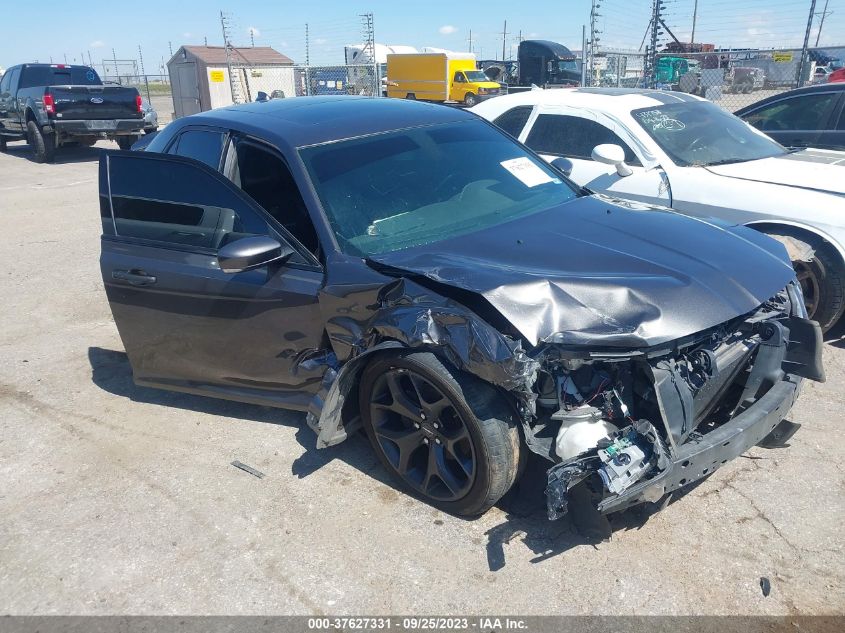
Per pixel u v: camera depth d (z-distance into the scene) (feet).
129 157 13.21
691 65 50.42
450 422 10.01
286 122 13.05
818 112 23.54
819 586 8.96
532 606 8.87
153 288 12.84
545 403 9.22
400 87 107.55
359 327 10.44
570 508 9.95
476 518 10.45
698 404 9.68
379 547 10.00
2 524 10.96
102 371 16.30
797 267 15.46
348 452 12.39
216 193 12.14
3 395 15.25
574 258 10.09
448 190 12.41
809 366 10.55
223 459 12.41
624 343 8.54
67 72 56.90
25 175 46.44
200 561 9.93
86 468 12.38
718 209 16.55
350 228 11.28
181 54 84.33
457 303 9.36
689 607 8.73
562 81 95.76
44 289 22.27
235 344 12.35
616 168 17.19
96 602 9.30
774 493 10.76
